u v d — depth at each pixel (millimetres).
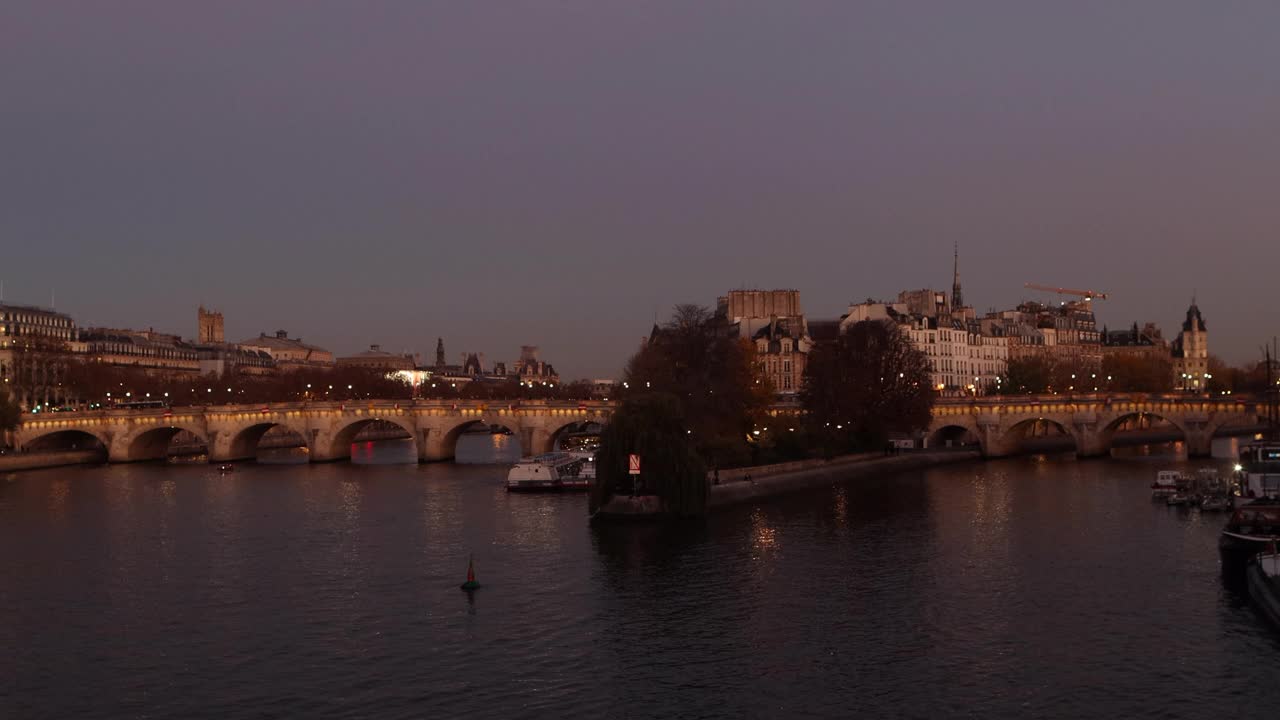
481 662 87438
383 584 113500
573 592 108562
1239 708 75188
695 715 76250
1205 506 150000
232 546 137000
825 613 99812
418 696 80188
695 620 98188
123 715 77562
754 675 83812
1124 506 157125
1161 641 89188
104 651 91938
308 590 111562
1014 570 114625
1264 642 88188
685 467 148875
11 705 79812
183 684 83562
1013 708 76312
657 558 123938
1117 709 75562
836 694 79625
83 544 139625
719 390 188125
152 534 147125
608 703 78500
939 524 144000
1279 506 111250
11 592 112500
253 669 86625
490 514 160875
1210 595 102625
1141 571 112750
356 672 85438
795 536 136500
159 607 105875
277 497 188625
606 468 149625
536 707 77875
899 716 75500
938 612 99375
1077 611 98500
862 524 145375
